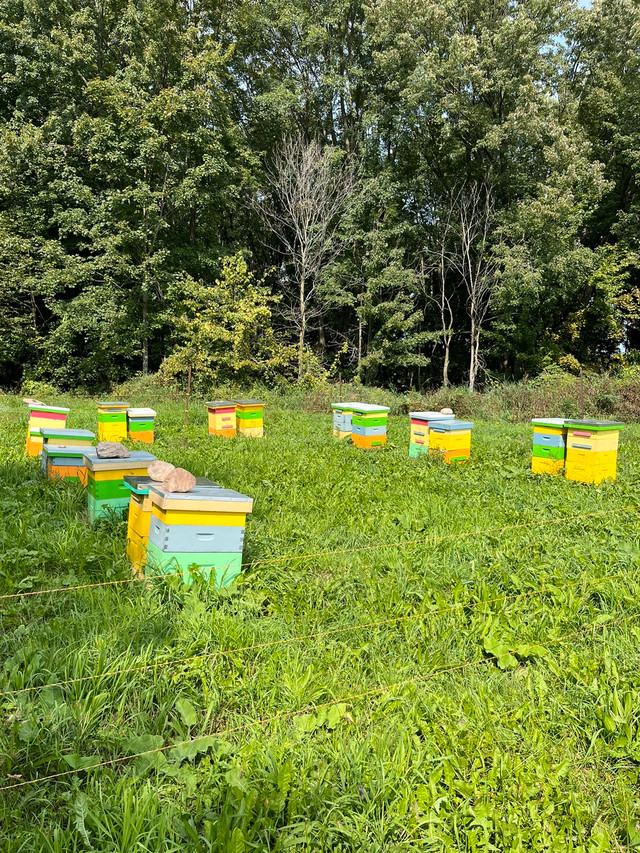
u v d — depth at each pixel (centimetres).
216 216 2847
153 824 235
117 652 344
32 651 335
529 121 2330
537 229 2381
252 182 2741
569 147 2330
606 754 293
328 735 296
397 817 248
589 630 411
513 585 471
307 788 258
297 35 2995
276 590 454
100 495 567
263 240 3206
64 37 2414
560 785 272
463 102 2523
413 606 438
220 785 254
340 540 570
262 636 377
